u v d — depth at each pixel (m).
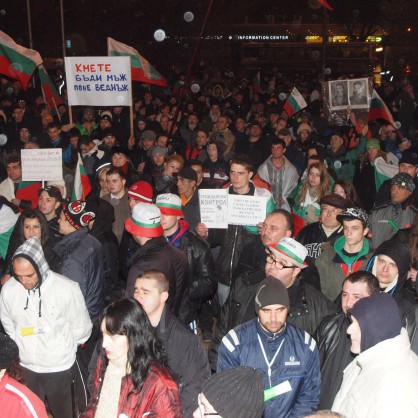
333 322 4.50
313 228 6.35
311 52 32.81
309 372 4.20
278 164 9.26
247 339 4.23
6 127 15.11
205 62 32.91
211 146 9.57
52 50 29.77
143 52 31.98
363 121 11.09
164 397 3.62
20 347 5.02
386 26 29.08
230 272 6.52
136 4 31.31
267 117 19.36
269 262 4.82
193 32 32.41
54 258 5.57
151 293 4.15
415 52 28.77
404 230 5.70
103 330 3.68
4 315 5.07
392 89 23.72
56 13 29.38
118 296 6.06
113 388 3.73
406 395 3.24
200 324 7.64
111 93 10.67
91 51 31.02
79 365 5.25
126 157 9.41
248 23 33.78
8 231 7.18
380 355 3.38
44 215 6.08
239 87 23.11
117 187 7.75
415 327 4.46
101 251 5.69
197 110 19.62
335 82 11.27
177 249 5.41
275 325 4.07
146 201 6.98
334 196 6.16
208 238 6.80
